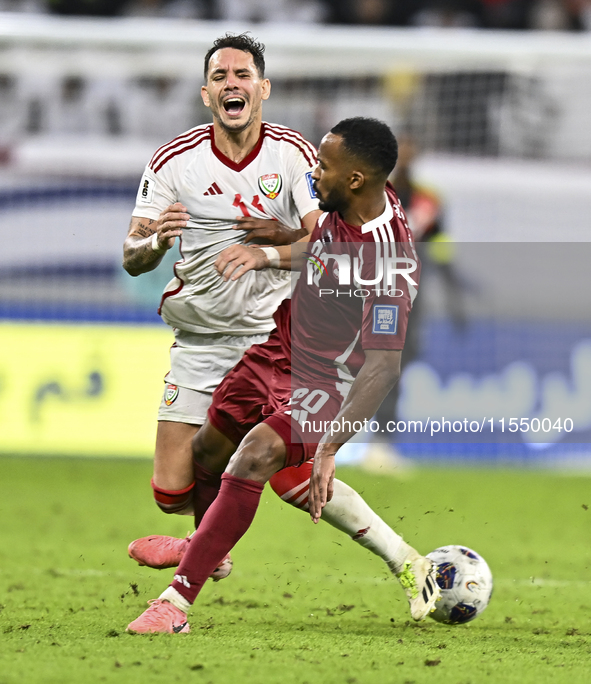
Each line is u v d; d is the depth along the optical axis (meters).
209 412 14.54
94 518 25.73
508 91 50.16
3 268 39.56
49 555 20.19
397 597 16.84
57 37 42.97
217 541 12.51
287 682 9.81
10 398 36.94
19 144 46.28
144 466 36.56
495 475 37.62
